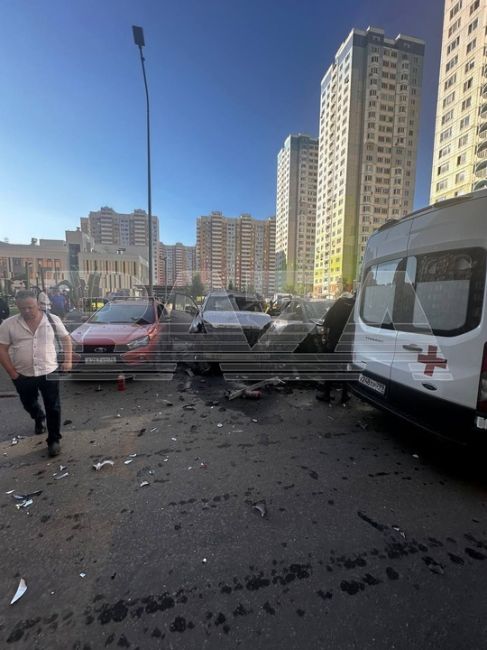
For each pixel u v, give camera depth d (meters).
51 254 55.22
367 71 82.38
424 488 2.85
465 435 2.75
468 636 1.58
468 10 56.03
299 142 96.19
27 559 2.02
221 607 1.72
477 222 2.77
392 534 2.28
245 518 2.42
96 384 5.90
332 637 1.56
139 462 3.21
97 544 2.15
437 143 64.56
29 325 3.27
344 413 4.68
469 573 1.95
